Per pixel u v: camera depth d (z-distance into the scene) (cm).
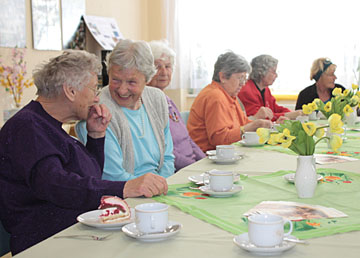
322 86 433
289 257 85
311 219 109
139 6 586
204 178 155
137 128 202
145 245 93
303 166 132
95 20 496
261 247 87
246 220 110
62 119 153
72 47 467
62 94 149
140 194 132
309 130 128
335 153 216
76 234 101
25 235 140
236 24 553
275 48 543
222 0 555
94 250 91
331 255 86
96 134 170
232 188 138
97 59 157
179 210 120
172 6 572
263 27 544
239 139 271
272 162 193
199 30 566
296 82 540
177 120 257
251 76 391
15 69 383
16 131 138
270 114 327
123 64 190
